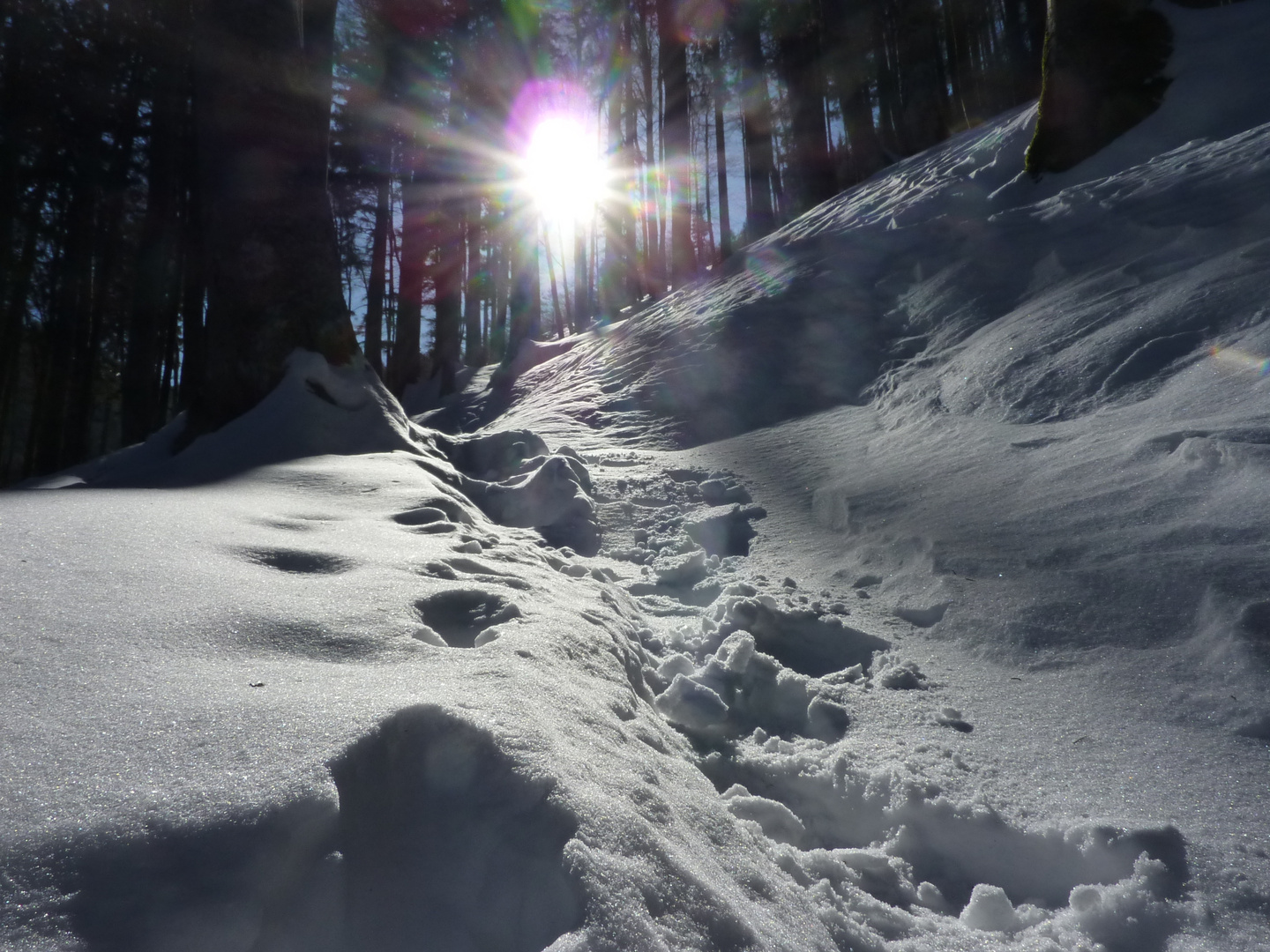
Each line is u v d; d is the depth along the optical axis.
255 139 4.96
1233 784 1.53
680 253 17.03
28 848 0.76
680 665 2.36
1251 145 5.70
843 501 3.88
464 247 17.31
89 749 0.93
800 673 2.40
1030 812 1.55
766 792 1.76
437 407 15.02
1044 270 6.08
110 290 15.73
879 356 6.68
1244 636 1.92
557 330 26.62
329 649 1.44
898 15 15.92
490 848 0.94
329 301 5.05
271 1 5.06
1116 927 1.23
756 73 17.28
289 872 0.80
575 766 1.10
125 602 1.50
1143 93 7.38
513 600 1.94
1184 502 2.66
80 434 14.48
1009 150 9.12
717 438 6.47
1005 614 2.42
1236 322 3.87
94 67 13.38
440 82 16.75
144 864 0.76
